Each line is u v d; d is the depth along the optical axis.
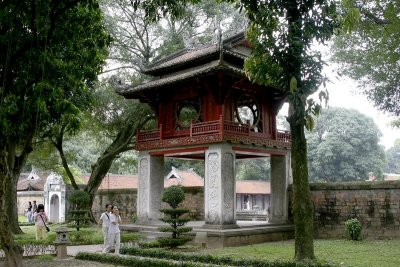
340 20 11.73
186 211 17.97
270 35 11.65
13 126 12.02
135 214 31.16
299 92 11.61
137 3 11.71
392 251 16.00
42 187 46.53
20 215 46.88
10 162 17.61
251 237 20.12
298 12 11.90
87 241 20.28
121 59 28.17
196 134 20.69
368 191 21.88
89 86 19.81
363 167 50.91
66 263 14.18
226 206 19.64
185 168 52.50
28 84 11.86
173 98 22.91
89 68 14.35
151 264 12.87
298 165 12.34
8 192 23.59
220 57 19.05
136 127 28.06
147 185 22.97
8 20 10.58
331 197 23.03
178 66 22.52
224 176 19.69
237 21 26.75
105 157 29.20
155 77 24.70
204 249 17.69
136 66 28.28
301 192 12.23
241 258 12.52
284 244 19.69
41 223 19.86
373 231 21.47
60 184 39.41
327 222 23.02
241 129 20.55
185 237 18.28
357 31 19.78
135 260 13.38
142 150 23.44
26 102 11.70
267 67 12.05
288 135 23.58
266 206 51.47
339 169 51.84
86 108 20.45
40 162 33.81
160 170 23.38
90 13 12.48
